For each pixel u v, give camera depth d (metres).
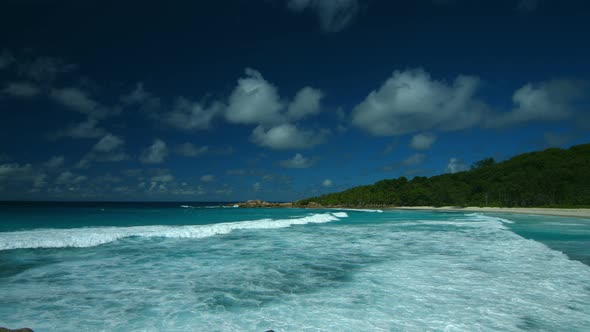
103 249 16.23
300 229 27.02
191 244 18.17
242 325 7.14
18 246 15.56
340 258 14.41
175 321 7.37
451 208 82.94
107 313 7.84
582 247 17.08
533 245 17.77
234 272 11.87
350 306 8.34
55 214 42.62
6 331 6.11
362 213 60.75
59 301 8.68
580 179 75.94
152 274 11.51
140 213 49.81
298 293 9.44
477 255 14.97
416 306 8.31
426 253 15.56
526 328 6.95
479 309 8.06
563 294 9.21
